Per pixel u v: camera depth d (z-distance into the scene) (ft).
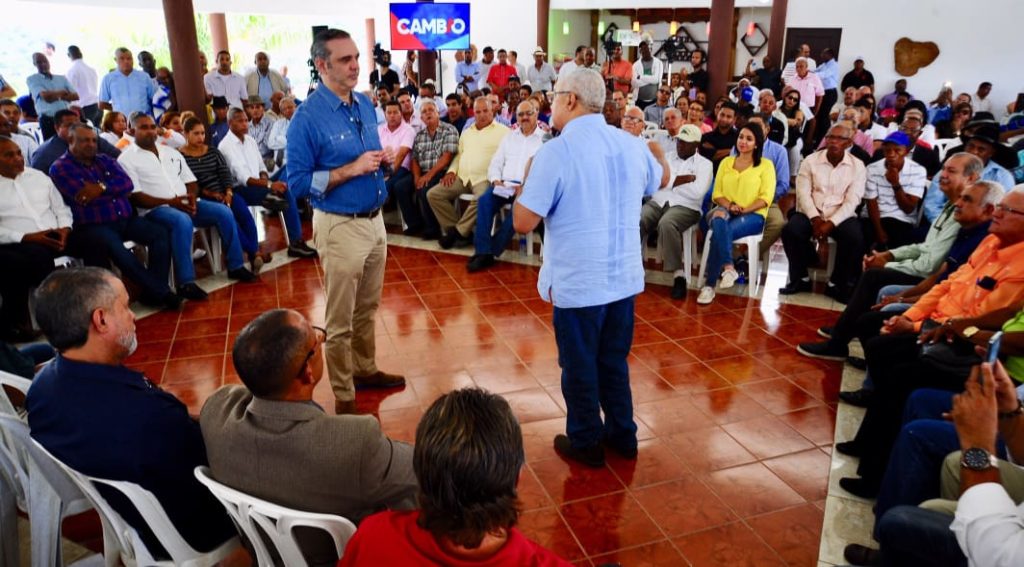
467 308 13.88
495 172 16.94
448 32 28.86
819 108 32.17
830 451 8.92
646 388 10.61
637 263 7.91
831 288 14.48
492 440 3.11
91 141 12.87
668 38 45.39
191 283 14.14
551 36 43.91
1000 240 8.40
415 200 19.24
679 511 7.73
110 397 4.72
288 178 8.42
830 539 7.29
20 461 5.95
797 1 36.88
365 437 4.43
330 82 8.34
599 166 7.22
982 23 33.71
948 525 5.11
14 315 12.24
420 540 3.25
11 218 12.01
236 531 5.54
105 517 5.50
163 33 49.96
